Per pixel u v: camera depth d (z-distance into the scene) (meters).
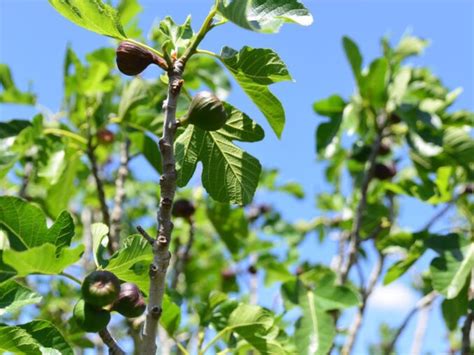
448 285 1.54
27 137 1.70
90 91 1.84
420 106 1.98
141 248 1.08
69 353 1.11
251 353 1.66
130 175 2.69
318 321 1.56
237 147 1.15
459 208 1.81
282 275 2.18
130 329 1.48
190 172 1.14
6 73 1.97
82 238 2.24
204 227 2.75
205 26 1.03
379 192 2.04
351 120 2.00
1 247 1.07
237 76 1.11
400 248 1.75
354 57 1.92
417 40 2.32
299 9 1.01
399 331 1.76
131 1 2.12
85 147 1.82
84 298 1.01
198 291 2.42
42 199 1.97
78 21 1.08
